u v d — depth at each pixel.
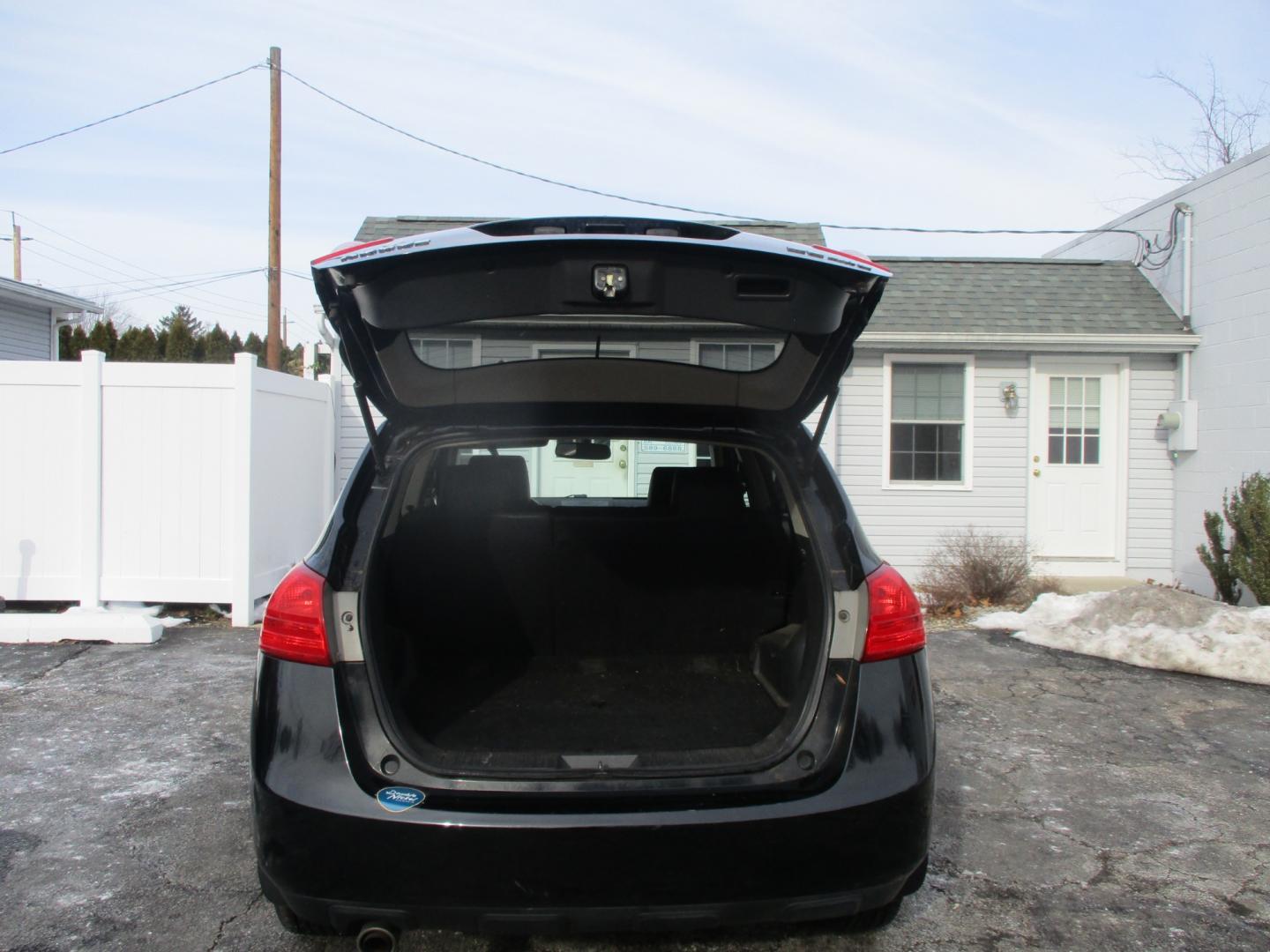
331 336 7.68
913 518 9.19
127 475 6.36
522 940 2.50
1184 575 8.90
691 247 1.93
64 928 2.51
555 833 1.85
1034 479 9.21
